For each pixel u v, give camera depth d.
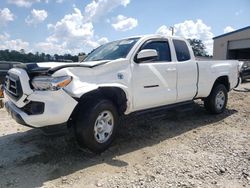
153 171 3.85
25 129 5.89
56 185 3.47
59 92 3.95
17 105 4.17
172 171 3.84
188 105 6.58
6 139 5.24
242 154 4.46
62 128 4.21
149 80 5.21
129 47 5.16
